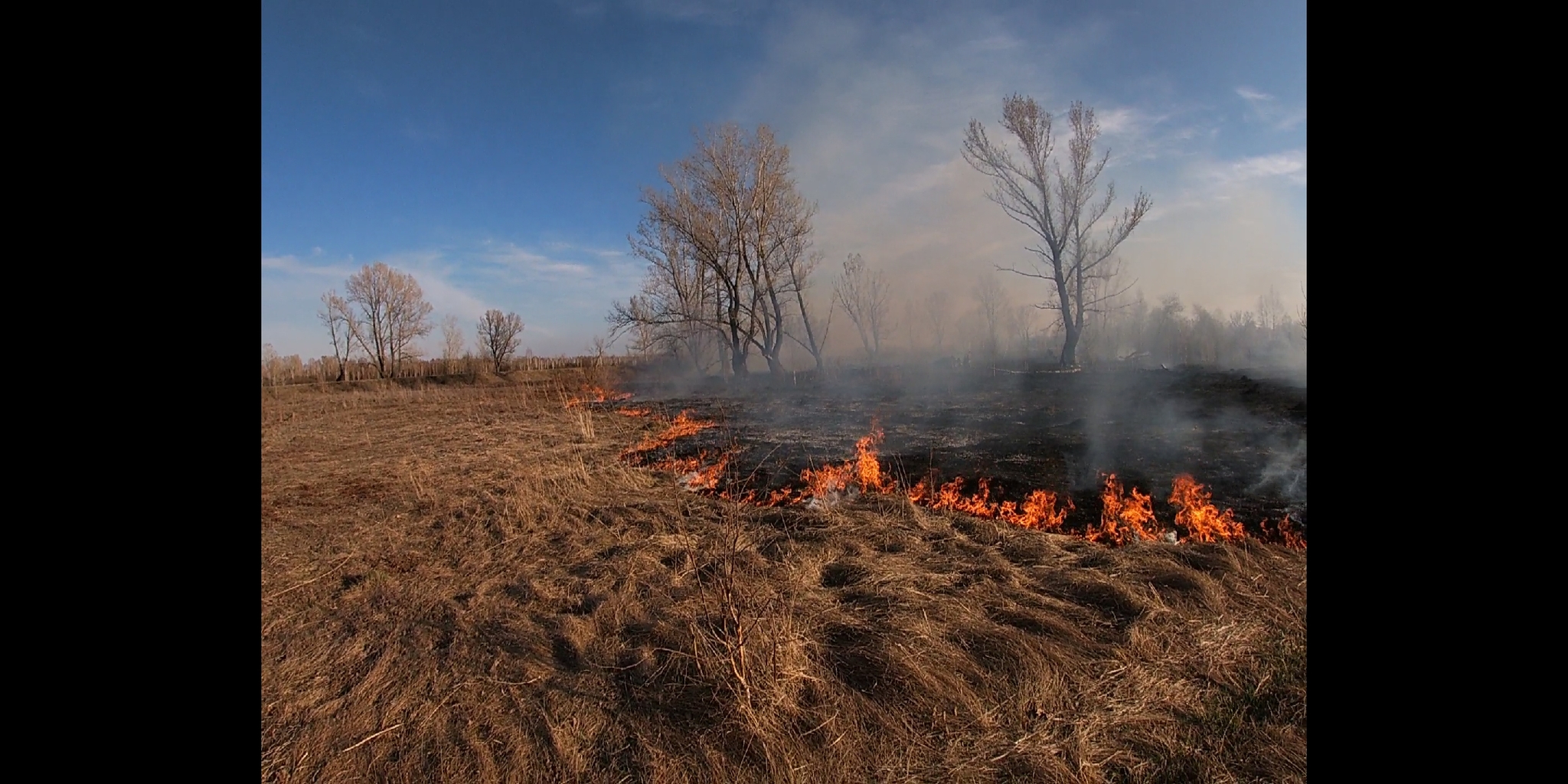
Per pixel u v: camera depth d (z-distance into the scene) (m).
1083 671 3.29
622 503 7.20
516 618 4.32
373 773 2.86
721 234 26.70
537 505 7.10
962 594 4.21
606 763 2.82
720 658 3.30
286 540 6.63
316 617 4.60
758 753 2.77
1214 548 4.76
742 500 7.46
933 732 2.86
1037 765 2.63
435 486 8.60
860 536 5.50
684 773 2.69
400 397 26.38
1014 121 21.56
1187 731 2.84
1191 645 3.47
